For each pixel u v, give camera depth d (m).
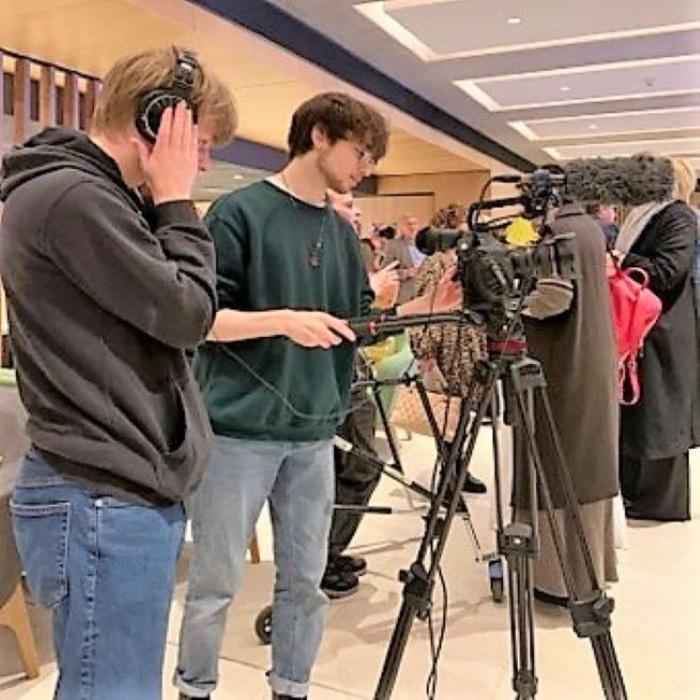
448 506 1.89
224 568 1.88
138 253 1.17
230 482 1.84
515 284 1.72
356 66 7.03
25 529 1.25
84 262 1.16
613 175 2.39
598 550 2.70
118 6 4.29
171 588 1.31
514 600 1.87
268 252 1.80
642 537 3.53
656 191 2.43
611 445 2.60
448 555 3.32
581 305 2.50
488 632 2.66
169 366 1.28
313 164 1.83
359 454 2.78
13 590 2.23
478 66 7.32
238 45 5.21
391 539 3.54
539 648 2.53
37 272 1.18
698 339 3.62
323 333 1.70
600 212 3.61
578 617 1.80
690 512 3.83
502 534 1.80
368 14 5.96
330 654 2.51
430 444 5.11
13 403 2.52
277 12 5.80
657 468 3.70
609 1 5.66
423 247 1.84
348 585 2.98
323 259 1.89
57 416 1.21
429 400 3.16
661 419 3.52
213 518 1.86
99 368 1.20
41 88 5.36
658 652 2.52
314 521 1.95
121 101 1.25
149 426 1.24
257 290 1.80
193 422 1.33
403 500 4.00
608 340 2.57
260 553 3.39
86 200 1.15
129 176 1.28
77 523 1.21
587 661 2.46
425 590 1.81
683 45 6.65
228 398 1.82
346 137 1.79
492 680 2.36
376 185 12.78
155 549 1.26
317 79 6.27
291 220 1.84
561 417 2.53
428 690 2.20
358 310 2.00
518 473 2.47
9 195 1.21
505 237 1.92
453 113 9.40
